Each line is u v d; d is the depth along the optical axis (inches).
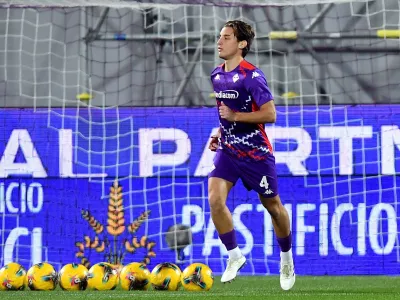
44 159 1565.0
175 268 1127.6
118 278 1147.9
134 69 1779.0
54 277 1128.2
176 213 1551.4
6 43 1754.4
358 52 1764.3
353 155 1562.5
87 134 1576.0
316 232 1541.6
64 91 1673.2
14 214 1550.2
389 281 1384.1
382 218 1545.3
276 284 1307.8
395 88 1760.6
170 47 1780.3
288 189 1552.7
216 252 1533.0
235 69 989.2
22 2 1514.5
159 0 1520.7
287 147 1563.7
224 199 997.2
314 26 1793.8
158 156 1568.7
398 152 1560.0
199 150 1568.7
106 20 1809.8
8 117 1572.3
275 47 1780.3
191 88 1752.0
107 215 1551.4
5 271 1131.9
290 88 1769.2
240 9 1824.6
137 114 1583.4
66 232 1547.7
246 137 995.3
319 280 1406.3
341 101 1769.2
